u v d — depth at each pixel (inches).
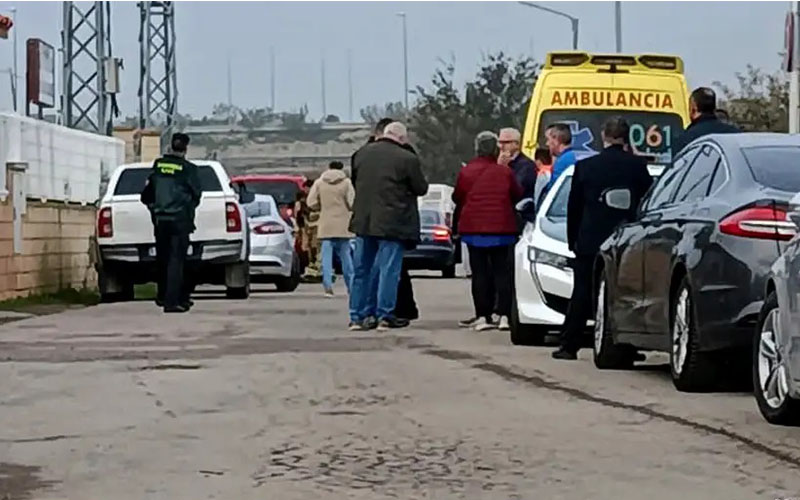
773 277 434.3
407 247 779.4
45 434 424.2
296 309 962.1
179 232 922.7
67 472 368.5
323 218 1077.8
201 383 532.4
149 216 1037.8
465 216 764.6
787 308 417.4
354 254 781.3
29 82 1339.8
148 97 2116.1
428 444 402.6
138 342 693.9
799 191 474.6
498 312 768.9
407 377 550.0
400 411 462.0
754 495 335.3
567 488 344.2
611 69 989.8
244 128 4608.8
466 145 3277.6
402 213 768.3
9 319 852.0
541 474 360.5
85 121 1695.4
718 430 423.5
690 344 494.3
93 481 356.8
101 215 1042.1
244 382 534.6
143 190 979.9
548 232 681.6
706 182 518.3
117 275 1051.9
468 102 3292.3
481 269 769.6
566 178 713.6
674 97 989.2
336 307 988.6
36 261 1051.3
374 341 702.5
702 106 702.5
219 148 4416.8
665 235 521.7
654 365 605.9
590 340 706.2
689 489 342.3
